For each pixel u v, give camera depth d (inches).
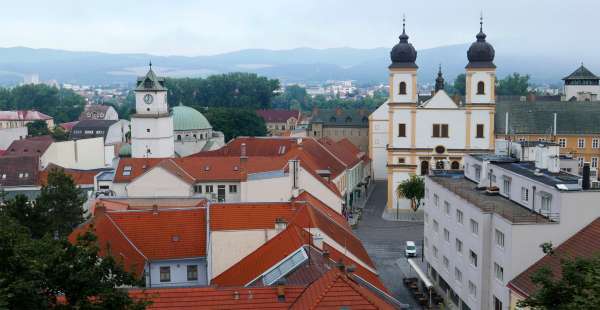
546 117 5994.1
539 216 2578.7
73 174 5032.0
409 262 3494.1
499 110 6087.6
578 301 1302.9
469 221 2827.3
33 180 4923.7
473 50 5241.1
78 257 1471.5
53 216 3100.4
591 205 2427.4
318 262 2087.8
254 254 2522.1
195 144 7258.9
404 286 3459.6
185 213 2844.5
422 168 5393.7
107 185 4655.5
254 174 4045.3
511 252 2442.2
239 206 2748.5
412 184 5167.3
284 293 1768.0
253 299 1743.4
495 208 2733.8
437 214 3356.3
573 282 1433.3
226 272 2541.8
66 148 6432.1
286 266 2129.7
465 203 2883.9
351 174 5876.0
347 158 6033.5
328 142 6284.5
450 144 5339.6
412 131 5354.3
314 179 3703.3
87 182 4965.6
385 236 4569.4
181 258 2716.5
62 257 1448.1
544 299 1450.5
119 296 1444.4
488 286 2689.5
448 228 3152.1
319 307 1604.3
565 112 6023.6
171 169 4160.9
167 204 3818.9
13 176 4933.6
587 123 5940.0
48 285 1398.9
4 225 1537.9
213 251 2642.7
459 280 2989.7
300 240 2287.2
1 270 1349.7
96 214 2829.7
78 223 3265.3
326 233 2588.6
